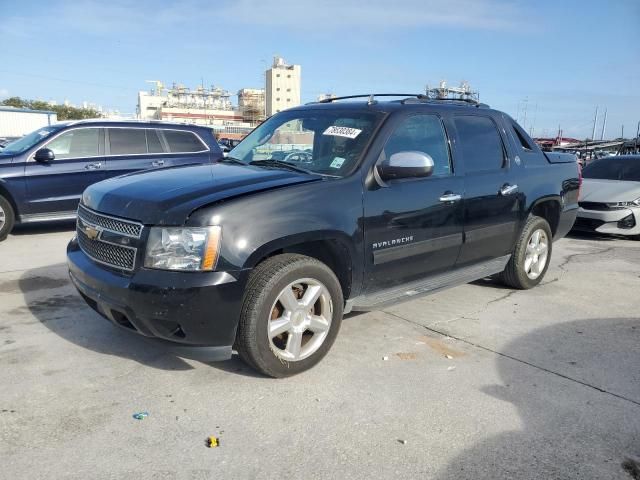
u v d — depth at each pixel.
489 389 3.49
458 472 2.64
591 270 6.83
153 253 3.16
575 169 6.18
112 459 2.66
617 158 10.55
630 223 8.74
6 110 35.81
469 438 2.93
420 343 4.23
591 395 3.45
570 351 4.16
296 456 2.73
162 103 147.88
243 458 2.70
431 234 4.30
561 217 5.93
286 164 4.15
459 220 4.54
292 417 3.09
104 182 4.04
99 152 8.70
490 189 4.85
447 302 5.31
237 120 145.50
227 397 3.29
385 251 3.97
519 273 5.54
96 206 3.64
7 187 7.86
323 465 2.66
